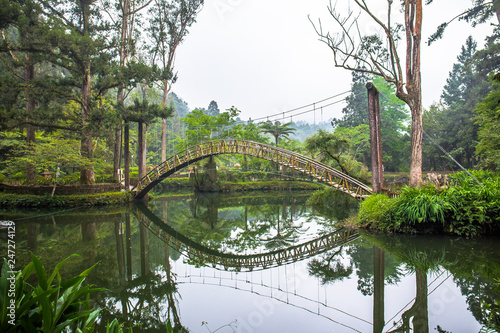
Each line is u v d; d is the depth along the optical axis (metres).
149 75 20.48
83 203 20.19
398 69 14.08
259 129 37.19
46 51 17.31
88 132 19.31
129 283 8.06
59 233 13.35
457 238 9.91
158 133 49.59
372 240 10.91
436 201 10.39
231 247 12.13
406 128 35.66
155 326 5.63
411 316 5.50
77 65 18.88
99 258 9.94
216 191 32.06
